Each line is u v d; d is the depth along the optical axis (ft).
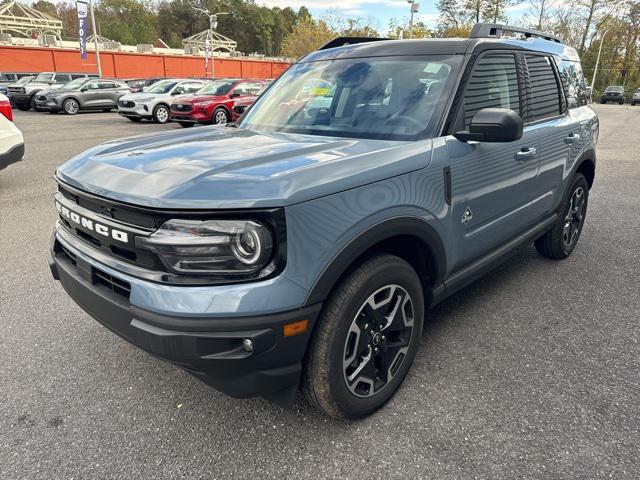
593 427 7.71
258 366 6.26
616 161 33.50
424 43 10.18
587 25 151.74
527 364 9.45
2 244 15.96
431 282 8.82
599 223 18.90
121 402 8.37
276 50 344.69
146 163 7.16
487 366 9.39
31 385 8.79
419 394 8.54
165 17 334.24
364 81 9.91
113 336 10.46
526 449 7.25
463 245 9.17
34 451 7.23
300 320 6.31
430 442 7.41
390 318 7.80
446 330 10.75
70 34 284.41
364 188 6.89
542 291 12.77
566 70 13.66
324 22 150.20
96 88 70.95
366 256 7.44
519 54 11.10
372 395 7.81
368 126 9.09
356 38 12.23
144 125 55.31
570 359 9.64
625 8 152.15
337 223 6.52
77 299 7.73
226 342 6.05
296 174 6.39
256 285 6.02
